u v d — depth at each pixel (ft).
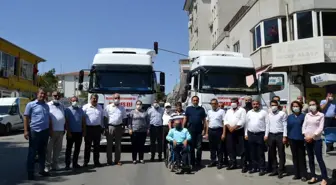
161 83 44.75
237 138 32.37
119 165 34.32
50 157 31.04
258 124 29.76
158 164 35.01
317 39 61.98
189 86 45.85
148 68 43.60
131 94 42.16
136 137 35.50
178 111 34.17
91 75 42.91
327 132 37.81
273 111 29.17
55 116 30.83
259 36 74.49
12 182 26.76
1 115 74.23
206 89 41.81
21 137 67.67
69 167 32.60
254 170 30.40
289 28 68.18
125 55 44.01
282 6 69.46
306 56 63.00
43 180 27.48
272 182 26.86
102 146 48.65
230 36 103.09
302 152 27.43
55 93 31.01
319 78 47.09
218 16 135.44
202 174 29.99
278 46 66.59
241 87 42.60
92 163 35.83
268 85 44.52
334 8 64.13
